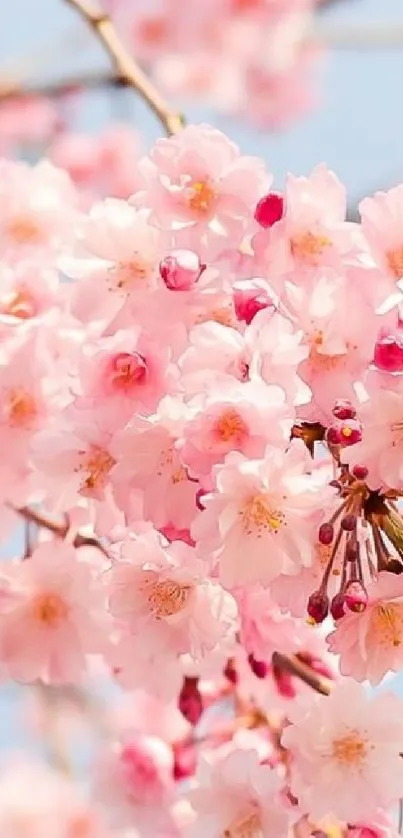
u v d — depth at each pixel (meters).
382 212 0.53
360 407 0.50
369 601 0.51
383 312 0.52
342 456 0.50
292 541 0.50
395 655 0.52
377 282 0.53
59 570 0.59
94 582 0.59
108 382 0.54
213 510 0.50
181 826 0.66
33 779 1.03
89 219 0.56
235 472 0.50
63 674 0.59
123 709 0.99
